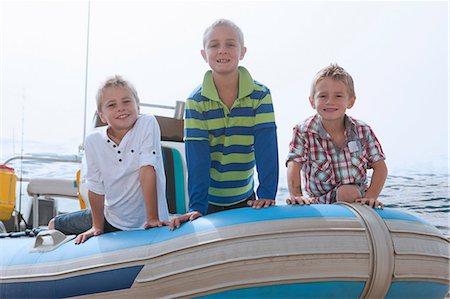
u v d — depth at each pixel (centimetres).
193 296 155
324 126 207
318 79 202
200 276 153
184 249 159
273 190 196
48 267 178
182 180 273
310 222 155
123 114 200
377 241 152
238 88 202
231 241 154
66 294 171
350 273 150
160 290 159
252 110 203
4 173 338
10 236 236
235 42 197
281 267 149
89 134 209
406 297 159
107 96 201
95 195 205
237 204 225
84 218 229
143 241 170
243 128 204
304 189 220
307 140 208
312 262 149
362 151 205
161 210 203
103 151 203
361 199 178
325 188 210
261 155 199
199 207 196
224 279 151
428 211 522
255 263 150
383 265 151
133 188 204
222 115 202
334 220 157
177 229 169
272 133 200
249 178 222
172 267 158
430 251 160
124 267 165
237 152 208
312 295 151
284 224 155
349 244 151
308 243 151
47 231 192
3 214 341
